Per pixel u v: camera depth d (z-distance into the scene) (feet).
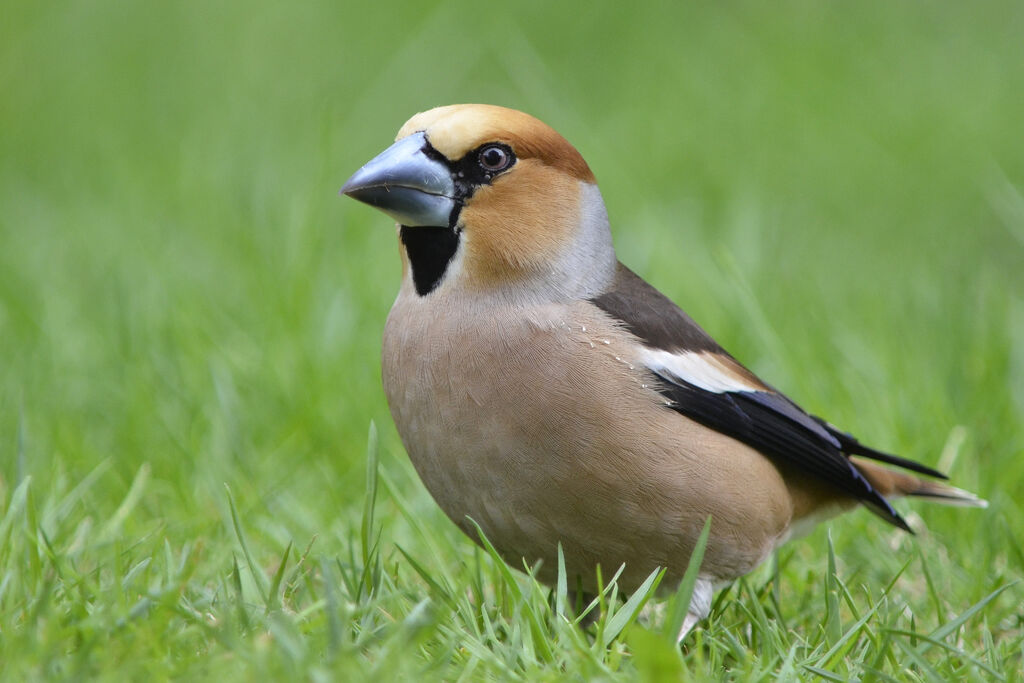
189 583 25.27
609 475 24.71
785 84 67.56
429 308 25.68
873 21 75.10
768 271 46.75
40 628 20.76
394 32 69.87
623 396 24.88
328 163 44.24
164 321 39.27
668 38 73.61
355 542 29.17
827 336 40.96
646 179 57.82
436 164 25.53
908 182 62.08
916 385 37.60
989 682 22.77
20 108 63.05
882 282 50.06
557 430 24.58
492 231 25.44
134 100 64.75
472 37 68.18
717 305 42.04
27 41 67.31
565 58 71.77
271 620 21.15
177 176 53.52
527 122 26.02
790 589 29.25
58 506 27.37
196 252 47.06
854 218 59.06
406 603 24.50
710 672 22.68
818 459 27.27
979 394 36.45
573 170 26.58
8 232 50.11
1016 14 76.28
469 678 20.80
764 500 26.40
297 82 66.13
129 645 20.13
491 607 25.29
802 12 75.87
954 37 74.28
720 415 26.04
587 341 24.98
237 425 34.30
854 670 22.84
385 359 26.37
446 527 30.81
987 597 23.91
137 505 30.78
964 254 54.95
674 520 25.27
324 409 35.24
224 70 67.36
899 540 30.78
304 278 40.91
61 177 57.21
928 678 22.43
